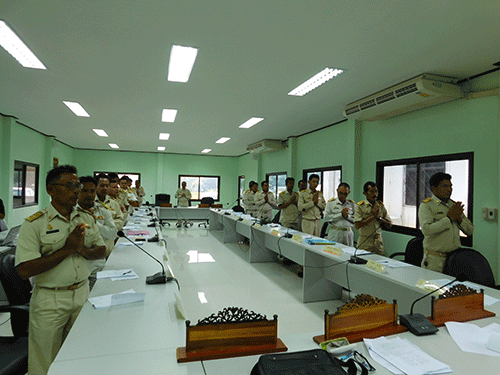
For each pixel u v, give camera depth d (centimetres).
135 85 388
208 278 413
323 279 337
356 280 284
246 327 115
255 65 318
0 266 170
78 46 279
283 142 832
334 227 411
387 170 482
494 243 320
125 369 100
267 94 419
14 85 390
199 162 1209
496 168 319
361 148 528
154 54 295
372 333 125
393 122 458
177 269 455
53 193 160
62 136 812
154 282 191
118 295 158
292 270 455
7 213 572
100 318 140
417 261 296
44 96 439
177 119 587
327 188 653
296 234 390
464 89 345
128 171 1137
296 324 280
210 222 820
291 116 548
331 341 114
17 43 281
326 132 640
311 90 398
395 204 469
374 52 283
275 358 95
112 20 234
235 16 227
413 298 218
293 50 282
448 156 371
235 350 111
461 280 155
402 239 447
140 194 923
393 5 209
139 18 231
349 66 316
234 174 1248
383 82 362
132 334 125
